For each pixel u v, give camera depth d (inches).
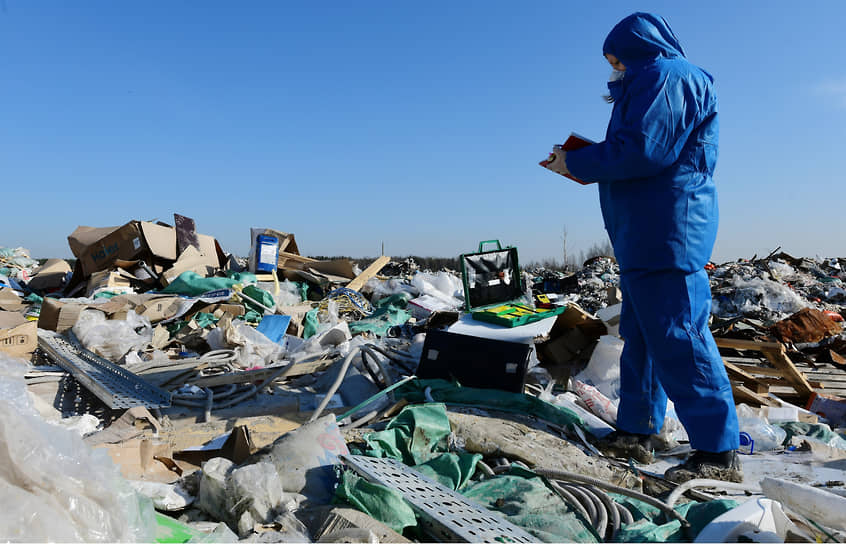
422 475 116.8
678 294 137.3
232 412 165.6
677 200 134.9
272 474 96.9
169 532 79.5
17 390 110.1
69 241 484.7
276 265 477.4
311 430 116.7
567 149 143.7
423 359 187.9
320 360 207.2
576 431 155.0
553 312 228.4
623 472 132.0
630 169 132.1
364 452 129.7
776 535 91.6
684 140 133.8
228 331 244.5
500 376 175.9
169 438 139.1
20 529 58.5
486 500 112.5
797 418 192.1
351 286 473.4
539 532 96.9
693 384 136.8
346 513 91.0
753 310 514.0
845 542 93.2
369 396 182.7
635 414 153.6
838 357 315.6
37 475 64.9
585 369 216.7
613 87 145.9
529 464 132.6
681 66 134.0
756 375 256.5
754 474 142.9
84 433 139.6
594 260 937.5
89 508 66.1
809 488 101.1
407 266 866.1
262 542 83.2
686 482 126.0
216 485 94.1
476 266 236.2
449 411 159.8
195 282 373.7
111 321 256.8
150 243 449.1
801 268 867.4
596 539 100.4
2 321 256.1
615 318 222.5
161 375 193.5
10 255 681.0
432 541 94.2
